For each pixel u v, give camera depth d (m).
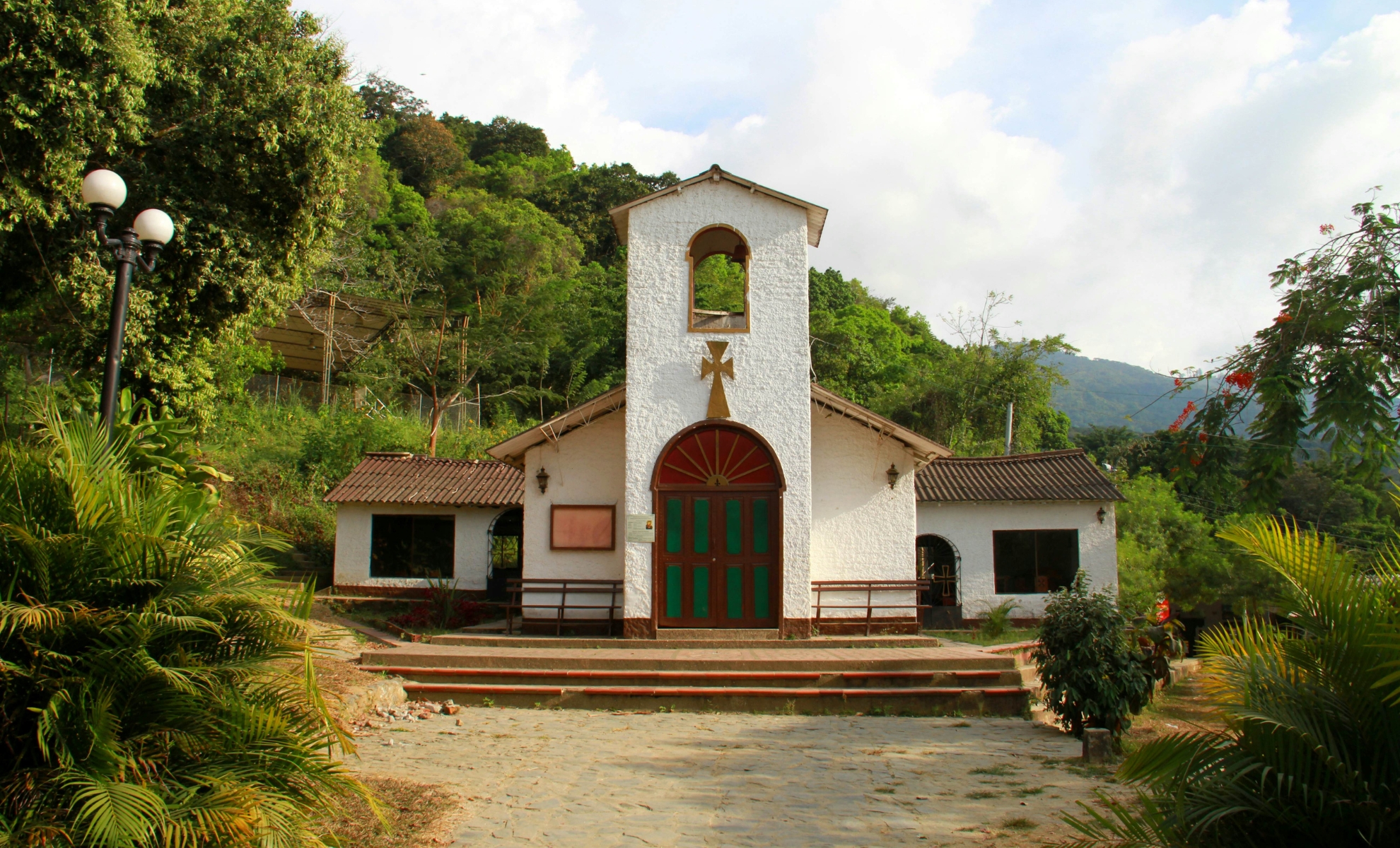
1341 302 6.17
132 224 13.19
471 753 8.98
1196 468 6.60
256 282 14.49
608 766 8.53
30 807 4.30
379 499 19.44
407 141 56.97
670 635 14.39
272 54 14.47
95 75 11.86
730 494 14.84
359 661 12.51
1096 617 9.68
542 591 15.42
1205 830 4.07
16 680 4.59
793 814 7.00
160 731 4.73
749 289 15.16
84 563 4.88
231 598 5.15
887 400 37.25
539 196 55.50
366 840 6.12
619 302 42.78
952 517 18.48
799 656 12.70
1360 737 4.09
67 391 15.20
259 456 25.78
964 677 11.97
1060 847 4.96
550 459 16.11
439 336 34.25
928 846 6.25
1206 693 4.79
